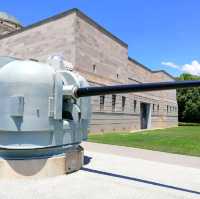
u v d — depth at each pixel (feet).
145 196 18.75
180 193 19.94
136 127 105.81
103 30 78.28
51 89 21.52
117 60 86.94
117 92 20.77
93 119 73.82
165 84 18.94
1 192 18.53
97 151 38.04
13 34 77.66
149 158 33.94
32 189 19.26
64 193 18.74
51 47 69.36
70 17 66.80
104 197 18.25
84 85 25.52
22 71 20.90
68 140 23.52
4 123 20.66
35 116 20.89
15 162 21.17
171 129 113.39
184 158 34.81
